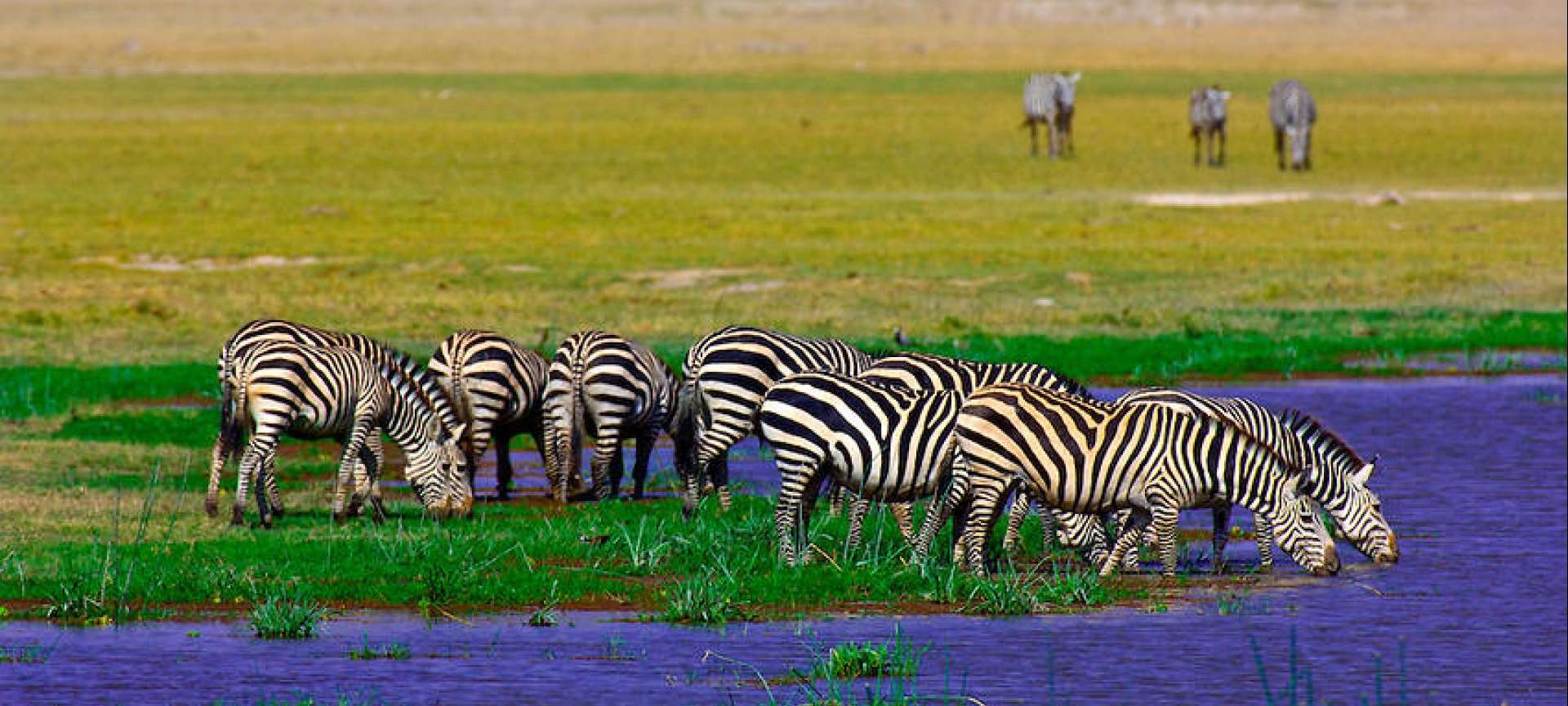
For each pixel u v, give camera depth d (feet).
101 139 208.03
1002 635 45.50
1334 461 53.72
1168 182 185.57
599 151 204.03
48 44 372.79
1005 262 133.80
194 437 73.61
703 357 58.90
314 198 164.55
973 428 49.44
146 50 366.22
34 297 116.98
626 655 43.24
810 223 152.05
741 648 43.98
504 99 267.80
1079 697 39.75
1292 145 195.83
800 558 51.03
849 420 50.14
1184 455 50.65
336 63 346.95
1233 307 117.70
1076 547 54.08
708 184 180.55
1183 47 396.78
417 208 159.94
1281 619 47.55
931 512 50.75
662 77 312.71
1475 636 46.03
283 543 53.47
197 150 199.72
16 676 40.60
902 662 42.50
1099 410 50.57
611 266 131.54
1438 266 132.36
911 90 289.53
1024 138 222.48
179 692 39.32
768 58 357.61
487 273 128.16
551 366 63.46
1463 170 194.08
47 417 76.69
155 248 137.08
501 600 48.24
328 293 120.37
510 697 39.27
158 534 54.85
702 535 55.01
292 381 55.98
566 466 62.80
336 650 43.27
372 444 58.49
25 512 57.52
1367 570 53.62
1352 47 398.42
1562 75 321.11
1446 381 93.20
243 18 459.32
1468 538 58.44
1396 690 41.01
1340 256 137.08
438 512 58.34
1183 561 55.21
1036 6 492.95
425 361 92.07
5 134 211.00
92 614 46.16
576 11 484.74
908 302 118.21
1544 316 114.52
